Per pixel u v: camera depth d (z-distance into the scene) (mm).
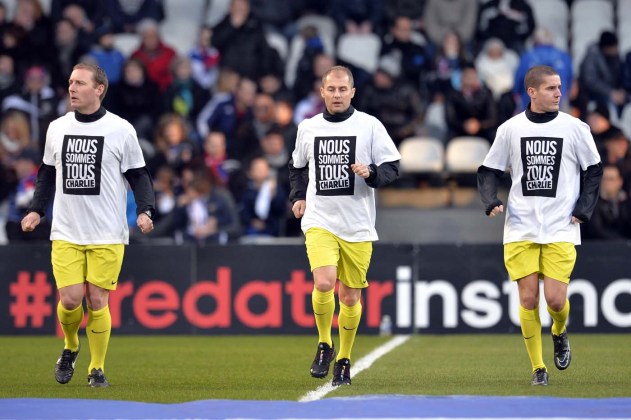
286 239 38281
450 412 17203
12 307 34562
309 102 44562
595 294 33562
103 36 47031
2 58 45094
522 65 43344
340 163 20859
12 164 43125
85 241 20984
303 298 34219
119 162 21219
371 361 26719
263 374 24281
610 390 20547
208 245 34406
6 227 38688
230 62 46469
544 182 20781
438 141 43531
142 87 44250
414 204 40938
